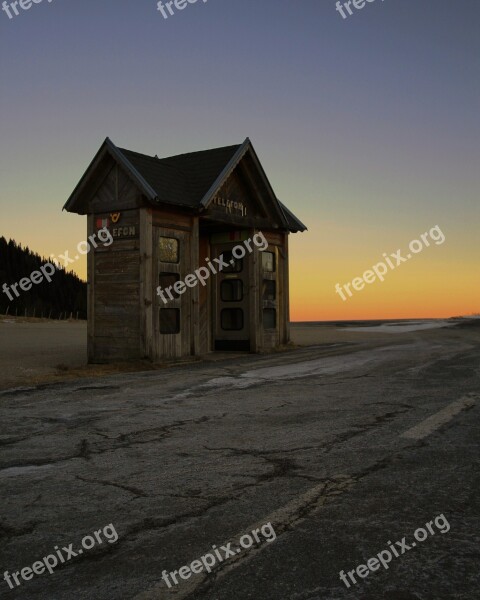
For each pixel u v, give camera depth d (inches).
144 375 488.1
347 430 265.1
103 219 597.0
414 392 355.9
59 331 1400.1
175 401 355.6
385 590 125.4
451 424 267.6
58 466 224.7
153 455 235.8
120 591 128.6
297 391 378.6
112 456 236.4
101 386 424.2
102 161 589.3
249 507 173.6
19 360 629.6
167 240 597.0
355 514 165.0
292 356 631.8
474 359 517.0
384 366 493.4
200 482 199.0
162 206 587.2
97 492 192.5
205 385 419.5
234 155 649.6
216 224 697.0
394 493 181.0
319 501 176.1
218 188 621.0
